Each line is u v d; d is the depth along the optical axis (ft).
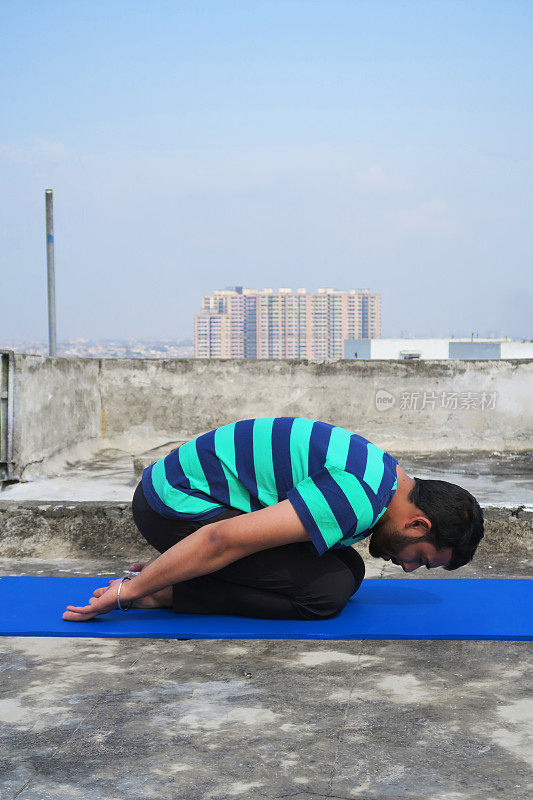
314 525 7.90
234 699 6.81
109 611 8.87
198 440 8.80
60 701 6.79
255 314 615.98
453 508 8.14
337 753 5.80
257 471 8.38
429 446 24.89
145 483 8.94
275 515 7.93
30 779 5.46
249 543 8.00
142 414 25.16
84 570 11.39
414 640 8.23
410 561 8.64
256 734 6.13
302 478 8.19
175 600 8.95
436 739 6.01
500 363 24.67
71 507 12.64
